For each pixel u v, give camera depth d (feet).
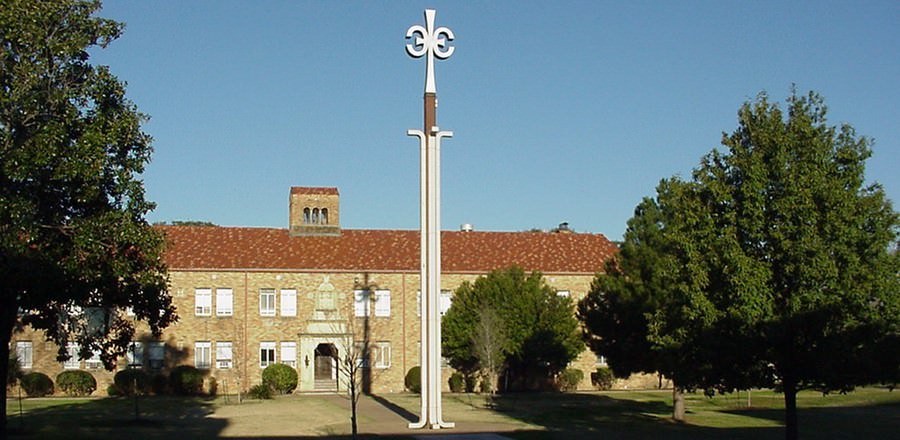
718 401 162.61
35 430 103.96
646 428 114.32
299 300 189.88
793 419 81.92
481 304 176.14
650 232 128.77
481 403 154.71
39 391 171.94
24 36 77.46
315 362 191.52
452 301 186.70
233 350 184.65
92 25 81.92
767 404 156.56
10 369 169.37
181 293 184.85
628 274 129.29
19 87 77.20
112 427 110.01
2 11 76.89
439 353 112.57
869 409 146.30
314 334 188.96
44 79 79.30
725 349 81.46
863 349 78.38
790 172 79.30
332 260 194.49
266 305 188.65
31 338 175.94
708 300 82.02
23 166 74.84
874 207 78.64
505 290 179.22
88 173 78.07
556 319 178.19
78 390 173.99
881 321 77.05
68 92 80.48
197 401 158.81
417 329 193.98
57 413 130.41
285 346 187.93
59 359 94.38
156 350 182.39
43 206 80.18
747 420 127.34
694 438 100.94
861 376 78.95
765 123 83.10
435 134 115.65
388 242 204.54
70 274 79.41
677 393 126.93
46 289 79.05
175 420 120.78
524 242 213.87
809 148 80.28
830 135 80.84
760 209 79.51
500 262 203.31
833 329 77.30
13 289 79.30
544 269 202.39
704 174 85.46
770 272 78.28
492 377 167.32
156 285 88.99
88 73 82.43
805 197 77.46
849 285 76.38
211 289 186.29
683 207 86.12
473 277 199.41
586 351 199.52
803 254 76.54
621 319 127.85
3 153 75.41
